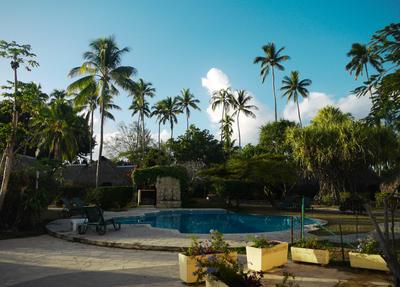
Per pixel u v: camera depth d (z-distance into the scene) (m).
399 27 3.82
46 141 33.88
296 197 26.92
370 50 4.04
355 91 4.22
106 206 25.75
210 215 23.42
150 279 6.89
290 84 55.19
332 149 28.34
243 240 11.17
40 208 15.09
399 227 14.22
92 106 48.28
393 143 26.16
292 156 32.28
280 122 48.00
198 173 31.75
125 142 49.59
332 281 6.70
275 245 7.90
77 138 41.31
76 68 32.72
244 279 4.99
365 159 27.81
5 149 15.15
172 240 11.25
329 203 29.83
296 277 6.99
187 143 50.97
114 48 32.84
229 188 27.48
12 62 13.93
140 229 13.95
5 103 14.84
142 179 28.20
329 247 9.05
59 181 18.56
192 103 61.12
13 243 11.70
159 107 61.62
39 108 15.62
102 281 6.76
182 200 28.50
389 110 4.10
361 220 17.86
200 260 5.94
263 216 22.25
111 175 38.44
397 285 3.88
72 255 9.52
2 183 13.95
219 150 53.81
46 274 7.34
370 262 7.44
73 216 19.41
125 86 32.28
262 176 27.50
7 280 6.87
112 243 10.89
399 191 15.30
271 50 53.38
